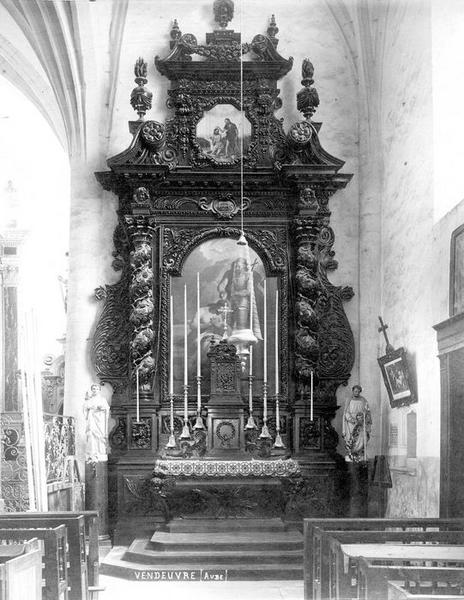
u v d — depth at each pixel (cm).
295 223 1722
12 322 2489
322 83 1795
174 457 1602
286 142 1736
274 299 1722
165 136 1756
